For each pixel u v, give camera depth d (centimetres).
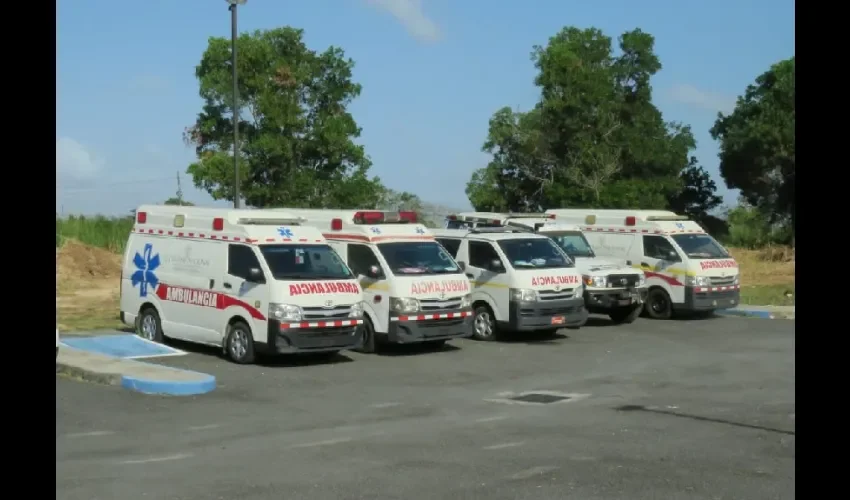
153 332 1819
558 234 2325
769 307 2580
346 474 866
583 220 2528
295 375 1512
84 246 3891
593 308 2203
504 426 1108
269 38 3575
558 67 4956
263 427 1108
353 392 1365
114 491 807
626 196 4769
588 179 4909
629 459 924
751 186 5878
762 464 902
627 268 2248
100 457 945
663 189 5394
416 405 1262
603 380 1473
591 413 1194
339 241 1858
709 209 6291
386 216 1891
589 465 898
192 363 1614
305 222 1767
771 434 1045
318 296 1584
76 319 2316
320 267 1647
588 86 4950
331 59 3634
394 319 1728
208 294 1680
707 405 1244
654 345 1898
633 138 5162
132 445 1005
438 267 1814
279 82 3466
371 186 3691
